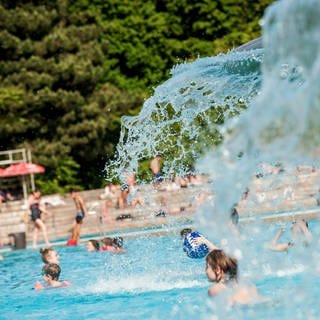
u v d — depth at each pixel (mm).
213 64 19688
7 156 59125
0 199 51375
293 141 10688
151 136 24344
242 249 14406
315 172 35375
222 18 67250
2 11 59312
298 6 10320
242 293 14281
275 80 10789
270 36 10633
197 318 14781
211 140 27547
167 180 43531
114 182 56500
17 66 58812
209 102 21781
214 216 13234
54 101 58375
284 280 16609
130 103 61031
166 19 67500
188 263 22828
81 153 60500
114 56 66688
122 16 66812
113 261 26203
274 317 13266
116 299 18438
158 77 66688
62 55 60906
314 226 29094
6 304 19312
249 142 10992
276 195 33531
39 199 45500
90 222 44094
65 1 62875
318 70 10094
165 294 18406
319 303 13695
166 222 40719
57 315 17250
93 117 60094
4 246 40844
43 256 21734
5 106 57719
